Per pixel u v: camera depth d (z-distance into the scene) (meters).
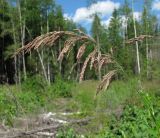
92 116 11.04
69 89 22.69
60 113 14.55
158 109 4.07
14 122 11.09
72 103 16.84
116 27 45.66
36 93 20.28
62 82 24.05
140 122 4.55
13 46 48.84
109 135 5.64
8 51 49.91
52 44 3.29
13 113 11.72
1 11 52.22
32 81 23.52
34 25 54.16
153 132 3.81
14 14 50.62
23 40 48.75
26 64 52.78
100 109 10.76
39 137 9.50
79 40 3.24
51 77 54.59
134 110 4.66
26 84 23.34
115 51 3.40
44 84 23.41
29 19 52.00
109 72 3.38
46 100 17.22
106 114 9.73
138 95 4.06
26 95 16.94
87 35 3.26
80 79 3.19
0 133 9.91
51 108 16.39
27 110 13.70
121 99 9.48
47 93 20.58
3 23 52.31
